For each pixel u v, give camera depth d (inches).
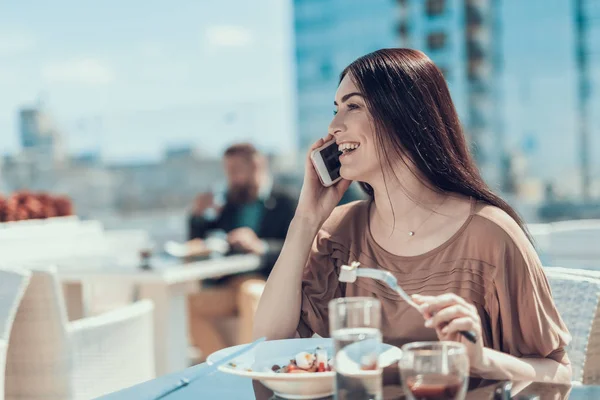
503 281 56.4
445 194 60.8
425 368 36.4
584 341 66.4
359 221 65.9
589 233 118.8
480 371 46.1
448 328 44.6
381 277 45.2
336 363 37.4
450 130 61.0
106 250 164.7
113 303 148.2
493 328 57.2
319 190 66.7
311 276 66.2
